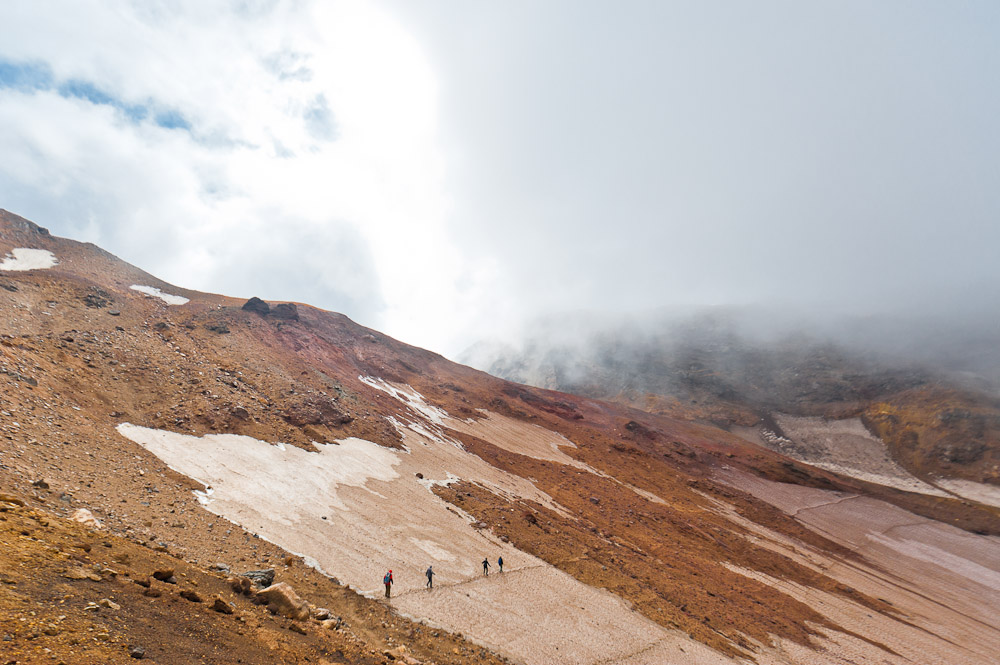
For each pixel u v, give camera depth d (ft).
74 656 29.22
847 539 335.67
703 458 459.73
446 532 158.71
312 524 132.46
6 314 159.63
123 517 85.92
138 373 172.76
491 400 446.19
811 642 161.89
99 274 268.21
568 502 250.98
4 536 43.50
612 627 128.88
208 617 46.78
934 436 575.38
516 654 102.06
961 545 351.05
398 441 241.76
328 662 50.60
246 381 214.69
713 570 214.07
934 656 176.65
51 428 110.83
